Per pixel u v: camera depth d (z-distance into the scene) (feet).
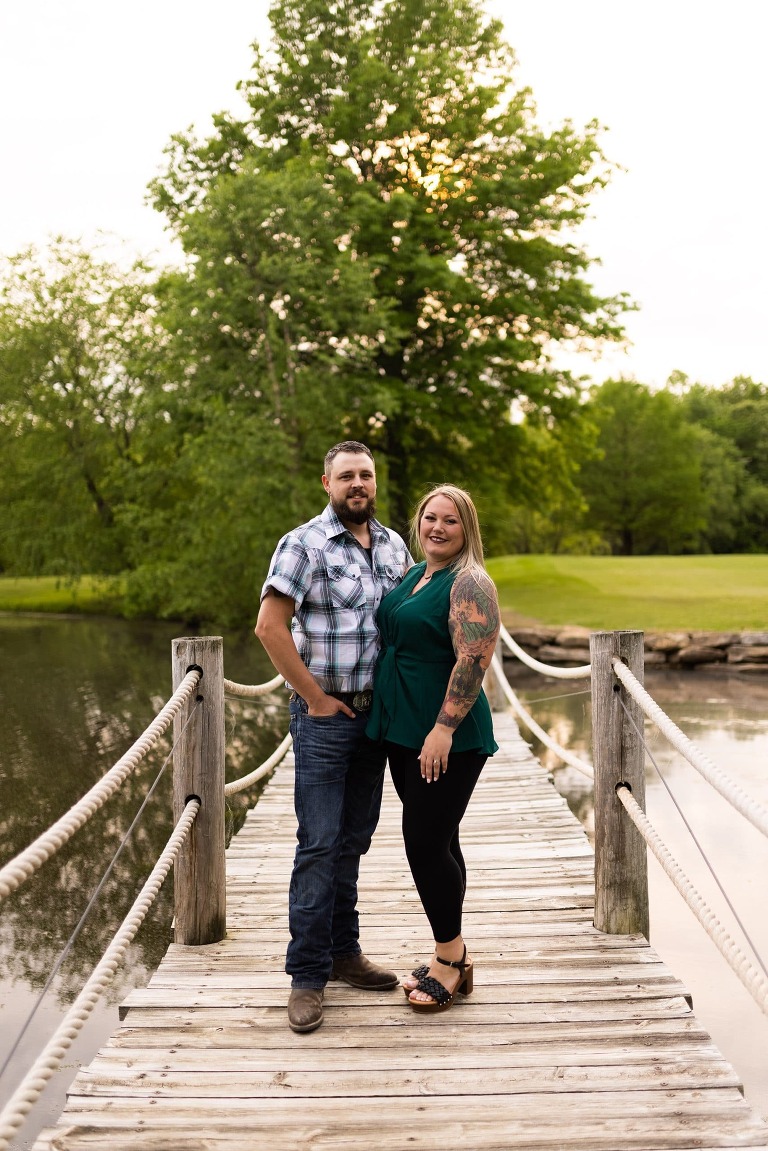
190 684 12.26
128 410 86.33
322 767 10.64
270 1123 8.63
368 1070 9.50
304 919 10.52
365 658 10.67
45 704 41.32
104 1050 9.94
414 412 75.31
